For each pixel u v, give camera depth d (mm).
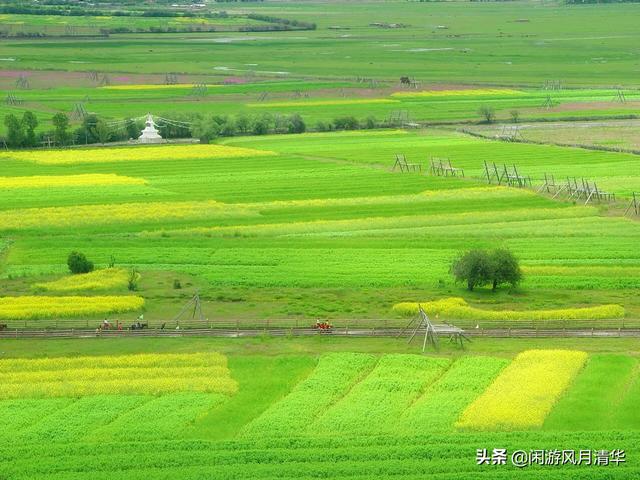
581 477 98625
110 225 197625
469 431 108125
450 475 98812
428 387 119438
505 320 145125
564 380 119875
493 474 98875
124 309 149125
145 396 118250
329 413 111875
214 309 150000
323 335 138250
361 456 102312
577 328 140750
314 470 99438
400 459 102000
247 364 127188
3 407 115250
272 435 107312
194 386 120062
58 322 143500
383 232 193750
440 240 187625
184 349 132875
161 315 147500
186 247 183375
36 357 130375
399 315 147500
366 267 171000
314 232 194625
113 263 171875
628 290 160250
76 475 99125
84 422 110938
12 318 145750
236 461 101625
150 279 165000
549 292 159250
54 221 198125
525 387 117500
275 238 189875
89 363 127500
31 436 107562
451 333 134125
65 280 162875
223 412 113562
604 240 186875
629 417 110625
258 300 154750
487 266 157625
